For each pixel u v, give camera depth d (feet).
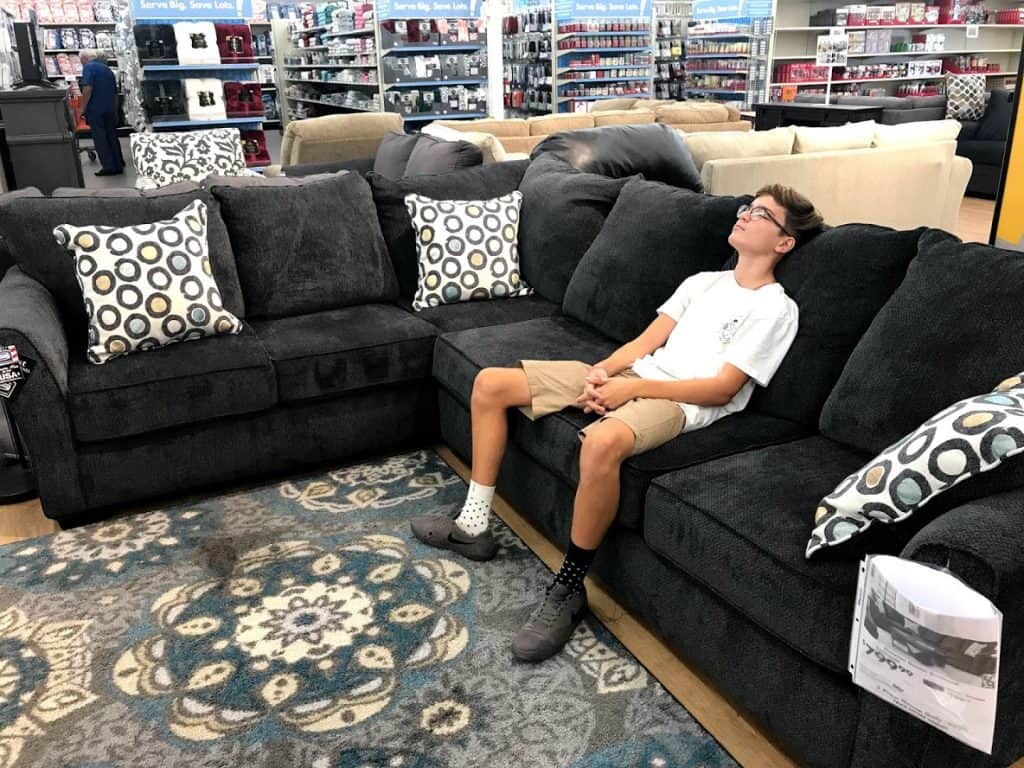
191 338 8.46
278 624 6.39
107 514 8.11
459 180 10.52
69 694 5.69
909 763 4.08
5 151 18.04
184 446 8.04
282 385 8.30
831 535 4.51
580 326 8.77
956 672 3.59
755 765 5.03
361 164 16.17
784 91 30.63
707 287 7.01
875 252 6.18
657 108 20.52
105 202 8.77
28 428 7.38
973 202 24.85
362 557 7.27
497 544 7.34
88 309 7.99
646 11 30.71
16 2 30.37
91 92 25.61
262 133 22.57
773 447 6.06
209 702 5.59
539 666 5.90
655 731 5.30
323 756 5.12
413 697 5.60
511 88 33.78
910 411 5.33
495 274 9.82
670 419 6.09
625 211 8.51
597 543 6.01
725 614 5.28
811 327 6.38
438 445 9.61
